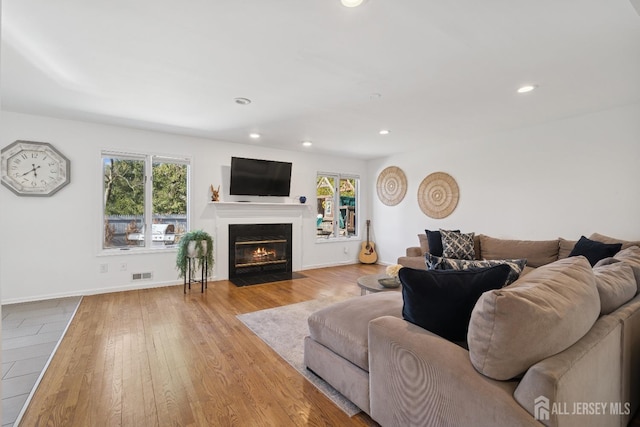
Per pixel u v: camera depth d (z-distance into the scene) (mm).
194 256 4027
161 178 4406
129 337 2641
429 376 1264
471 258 4082
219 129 4133
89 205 3861
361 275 5191
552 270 1420
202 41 2025
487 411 1067
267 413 1702
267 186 5145
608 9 1701
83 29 1890
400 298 2160
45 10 1706
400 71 2451
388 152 5695
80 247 3818
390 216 6020
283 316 3186
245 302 3654
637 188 3182
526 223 4043
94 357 2289
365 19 1795
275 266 5348
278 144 5055
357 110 3354
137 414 1675
